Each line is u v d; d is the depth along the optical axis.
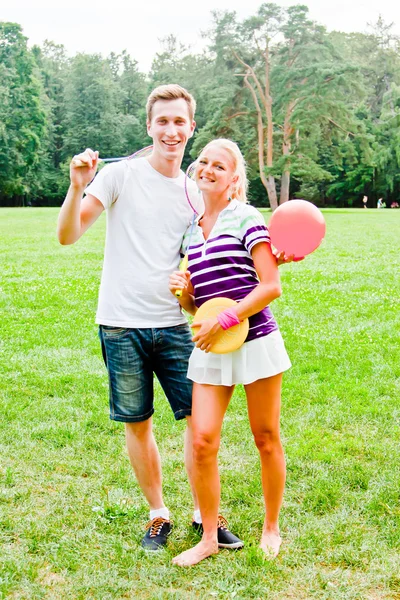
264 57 46.94
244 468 4.20
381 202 58.25
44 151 67.31
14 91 60.09
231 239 3.08
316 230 2.99
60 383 5.91
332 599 2.86
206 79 56.50
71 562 3.12
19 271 13.65
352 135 51.72
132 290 3.22
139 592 2.92
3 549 3.23
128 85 77.81
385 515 3.56
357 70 44.22
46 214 40.16
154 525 3.38
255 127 49.91
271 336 3.10
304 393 5.61
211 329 2.95
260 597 2.88
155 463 3.40
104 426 4.86
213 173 3.09
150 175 3.23
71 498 3.77
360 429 4.84
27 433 4.73
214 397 3.08
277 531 3.31
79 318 8.73
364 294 10.59
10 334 7.81
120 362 3.25
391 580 2.98
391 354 6.87
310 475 4.07
